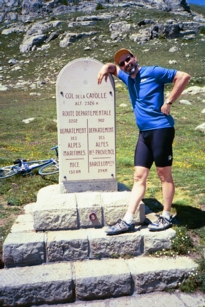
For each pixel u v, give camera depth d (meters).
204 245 4.17
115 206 4.26
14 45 50.44
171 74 3.97
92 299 3.66
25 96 25.56
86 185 4.66
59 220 4.19
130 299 3.63
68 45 45.16
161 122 4.04
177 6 64.06
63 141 4.56
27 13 63.94
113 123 4.58
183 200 5.38
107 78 4.48
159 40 43.22
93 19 53.22
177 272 3.73
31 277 3.64
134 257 4.02
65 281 3.58
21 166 7.18
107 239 3.99
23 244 3.87
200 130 14.12
